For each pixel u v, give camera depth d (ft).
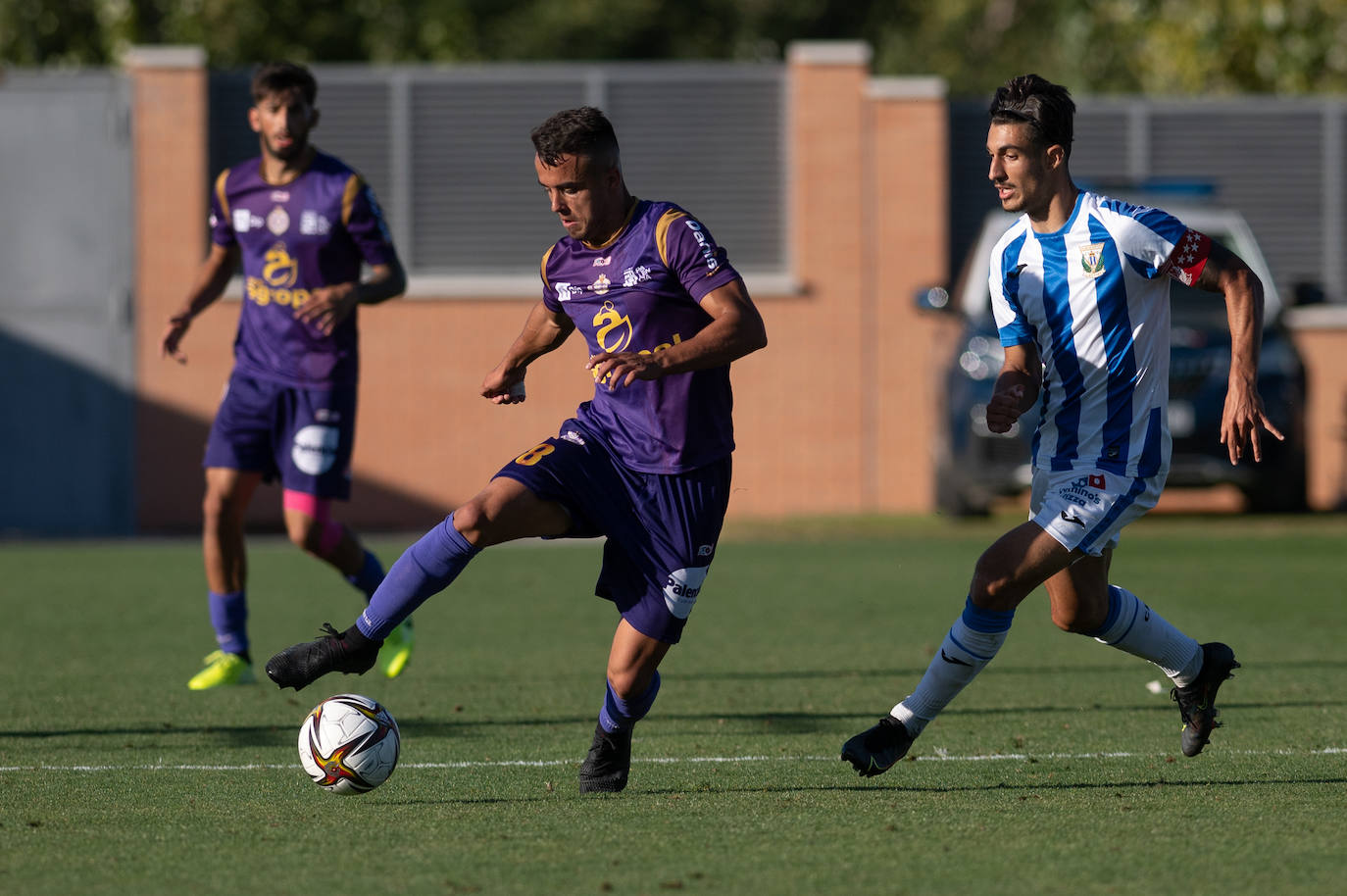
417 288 200.95
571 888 44.32
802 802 56.13
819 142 202.49
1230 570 139.33
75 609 122.52
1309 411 166.09
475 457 202.49
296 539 86.17
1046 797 56.80
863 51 201.77
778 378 203.51
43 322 198.70
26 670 92.43
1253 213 211.61
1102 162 211.00
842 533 178.91
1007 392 57.52
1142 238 55.62
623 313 55.52
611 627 111.65
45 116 197.88
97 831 51.80
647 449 55.21
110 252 199.00
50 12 281.54
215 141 201.05
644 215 55.16
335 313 81.46
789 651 98.78
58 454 199.00
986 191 208.95
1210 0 242.37
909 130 202.69
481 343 202.08
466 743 68.95
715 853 48.32
